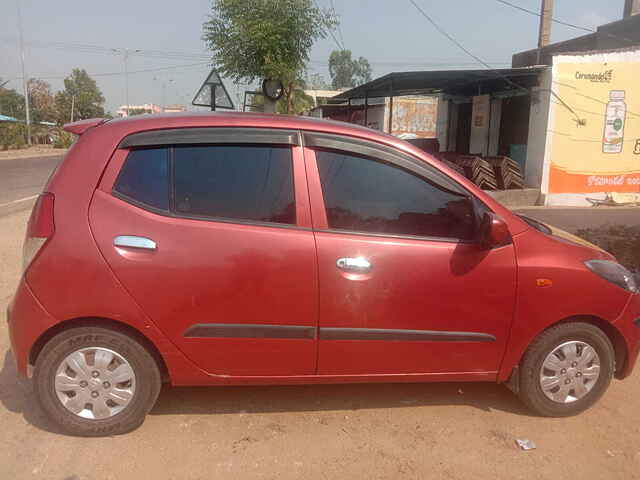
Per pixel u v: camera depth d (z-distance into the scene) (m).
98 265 2.94
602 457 3.12
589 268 3.36
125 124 3.12
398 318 3.17
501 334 3.31
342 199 3.16
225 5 12.08
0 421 3.31
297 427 3.34
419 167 3.25
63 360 3.04
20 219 10.12
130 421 3.15
